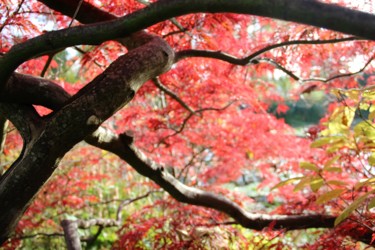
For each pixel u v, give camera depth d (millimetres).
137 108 2988
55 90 1289
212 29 2113
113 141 1799
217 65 2381
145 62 1180
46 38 1098
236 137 3240
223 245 2139
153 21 1093
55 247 3820
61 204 3898
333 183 1537
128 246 2268
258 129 3156
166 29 2082
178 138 3064
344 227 1709
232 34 2242
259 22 2467
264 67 2402
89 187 4562
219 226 2291
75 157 3877
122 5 1887
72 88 2664
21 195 1132
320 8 868
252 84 3277
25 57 1111
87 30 1105
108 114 1125
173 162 3293
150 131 3094
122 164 4371
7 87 1203
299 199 2621
